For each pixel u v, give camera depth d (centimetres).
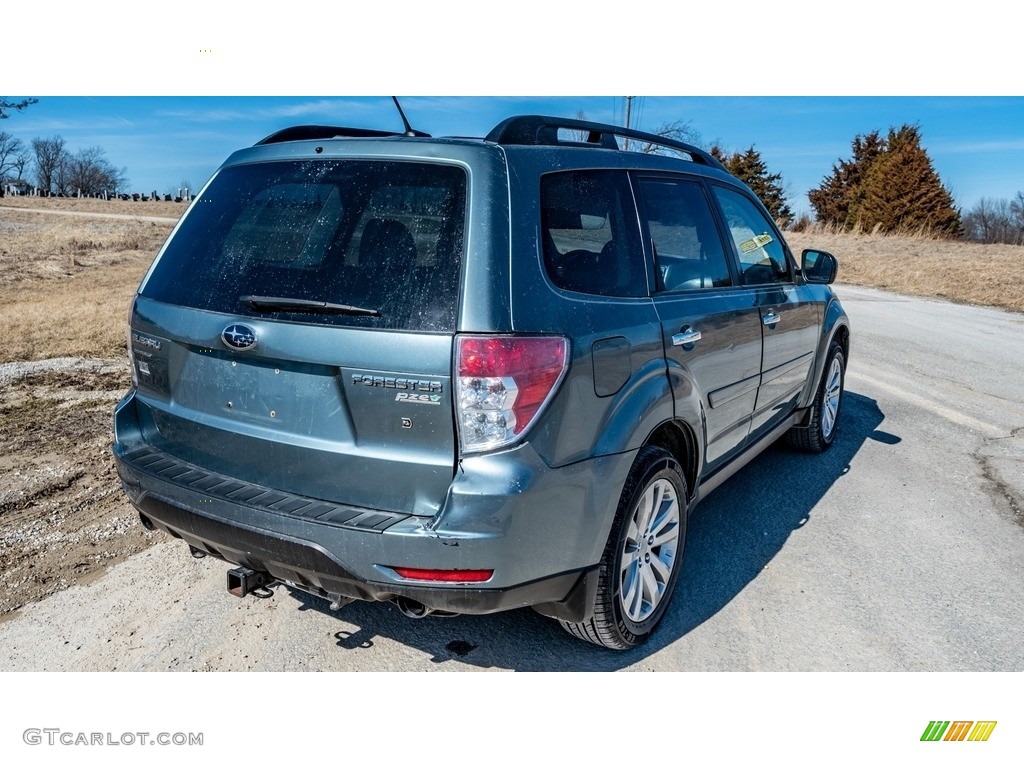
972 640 315
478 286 234
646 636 307
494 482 230
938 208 4334
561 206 270
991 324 1184
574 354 247
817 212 6334
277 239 268
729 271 379
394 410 238
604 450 262
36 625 308
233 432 268
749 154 5538
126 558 364
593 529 261
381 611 329
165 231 3541
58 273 1817
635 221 311
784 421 474
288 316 251
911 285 1717
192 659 290
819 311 488
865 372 812
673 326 307
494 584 236
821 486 476
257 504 252
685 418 314
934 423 620
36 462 471
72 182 10219
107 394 625
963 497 463
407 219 249
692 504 345
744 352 372
